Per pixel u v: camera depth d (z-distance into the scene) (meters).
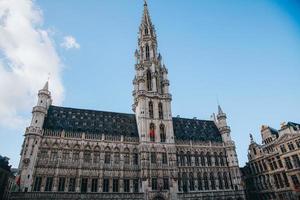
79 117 67.81
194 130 80.06
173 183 62.09
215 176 69.12
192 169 67.81
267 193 71.44
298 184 61.94
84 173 56.31
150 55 83.25
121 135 64.81
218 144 75.50
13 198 47.94
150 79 79.06
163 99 75.00
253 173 77.50
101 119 70.56
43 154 55.34
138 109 73.12
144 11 96.06
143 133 65.94
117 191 57.66
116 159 61.50
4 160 51.47
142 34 88.38
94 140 61.09
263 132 76.06
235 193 67.44
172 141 68.38
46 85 64.06
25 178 50.44
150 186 59.19
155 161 63.69
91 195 53.91
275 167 69.81
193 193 63.09
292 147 65.06
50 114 64.38
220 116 82.81
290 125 67.25
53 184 52.75
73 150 58.12
